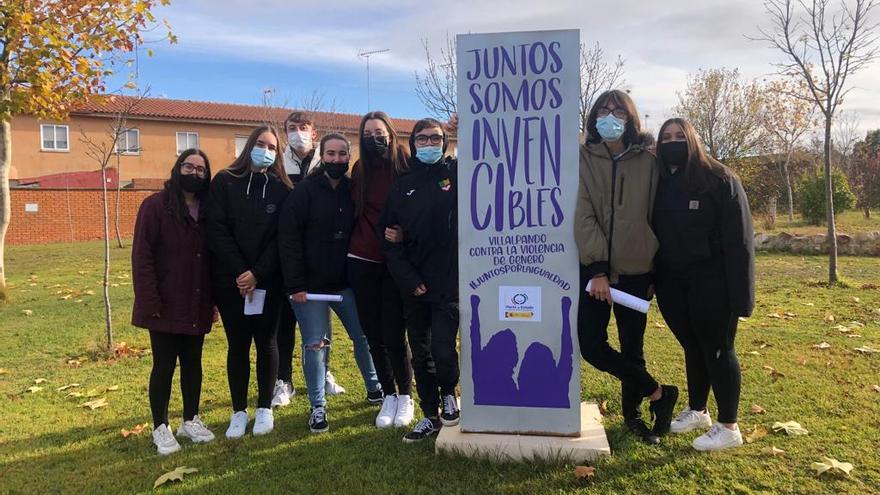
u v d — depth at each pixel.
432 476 3.18
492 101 3.35
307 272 3.88
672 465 3.18
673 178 3.28
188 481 3.24
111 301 8.56
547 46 3.28
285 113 25.97
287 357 4.53
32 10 8.04
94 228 20.16
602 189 3.26
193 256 3.65
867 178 24.23
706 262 3.25
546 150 3.31
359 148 3.84
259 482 3.20
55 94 8.39
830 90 9.05
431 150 3.48
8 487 3.21
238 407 3.90
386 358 3.99
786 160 21.00
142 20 8.50
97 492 3.14
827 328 6.12
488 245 3.41
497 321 3.43
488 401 3.49
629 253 3.25
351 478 3.20
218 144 28.84
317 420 3.89
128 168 26.78
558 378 3.40
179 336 3.74
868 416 3.75
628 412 3.66
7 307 8.23
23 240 18.72
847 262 11.27
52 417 4.25
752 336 5.83
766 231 16.25
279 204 3.82
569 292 3.34
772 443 3.40
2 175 9.02
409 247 3.57
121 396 4.68
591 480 3.06
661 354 5.31
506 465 3.29
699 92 18.58
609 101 3.22
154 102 28.98
